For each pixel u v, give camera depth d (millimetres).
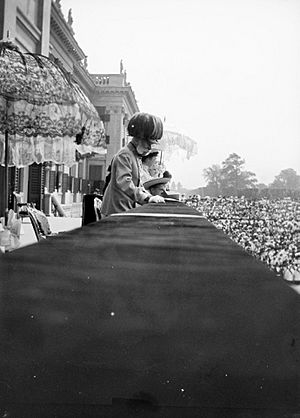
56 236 1635
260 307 753
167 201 6523
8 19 17641
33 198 25109
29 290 810
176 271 1053
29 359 501
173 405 420
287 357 529
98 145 17516
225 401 427
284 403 426
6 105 13656
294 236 11055
